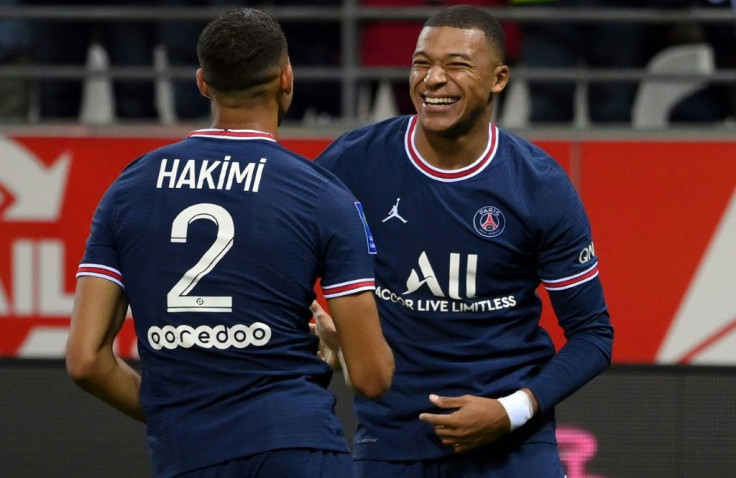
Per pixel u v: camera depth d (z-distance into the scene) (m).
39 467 19.06
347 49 19.94
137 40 21.44
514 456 11.68
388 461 11.86
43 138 18.80
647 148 18.47
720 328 18.36
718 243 18.36
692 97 21.16
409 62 20.80
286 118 21.98
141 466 19.14
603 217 18.50
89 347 9.27
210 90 9.72
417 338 11.70
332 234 9.33
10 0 21.62
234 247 9.22
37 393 18.97
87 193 18.81
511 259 11.57
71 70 19.81
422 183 11.59
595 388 18.69
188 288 9.25
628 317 18.45
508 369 11.73
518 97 20.78
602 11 19.84
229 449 9.12
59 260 18.75
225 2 20.94
